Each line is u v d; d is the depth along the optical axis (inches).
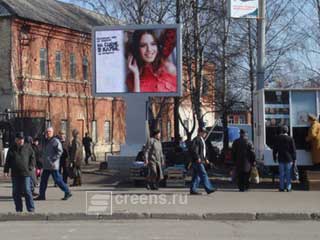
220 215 571.2
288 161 748.0
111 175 988.6
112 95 1058.7
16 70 1535.4
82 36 1809.8
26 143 593.3
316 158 781.9
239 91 1510.8
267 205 626.8
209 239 445.1
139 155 874.8
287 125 826.2
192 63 1453.0
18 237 462.9
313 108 825.5
